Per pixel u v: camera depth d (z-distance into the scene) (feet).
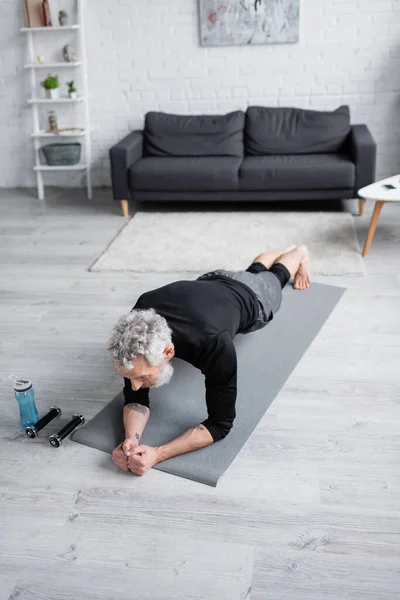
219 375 6.73
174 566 5.82
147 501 6.60
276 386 8.49
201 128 16.87
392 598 5.42
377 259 12.67
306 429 7.63
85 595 5.56
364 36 16.67
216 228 14.88
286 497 6.58
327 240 13.74
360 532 6.11
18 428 7.88
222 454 7.20
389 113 17.35
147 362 6.06
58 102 18.42
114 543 6.09
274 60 17.22
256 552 5.93
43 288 11.91
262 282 8.68
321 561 5.80
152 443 7.42
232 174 15.37
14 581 5.73
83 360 9.36
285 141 16.49
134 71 17.83
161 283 11.91
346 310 10.54
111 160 15.65
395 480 6.75
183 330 6.64
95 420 7.90
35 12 17.20
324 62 17.07
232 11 16.78
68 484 6.88
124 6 17.19
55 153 17.76
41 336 10.11
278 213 15.88
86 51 17.79
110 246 13.85
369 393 8.29
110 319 10.58
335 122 16.35
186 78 17.72
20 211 17.11
